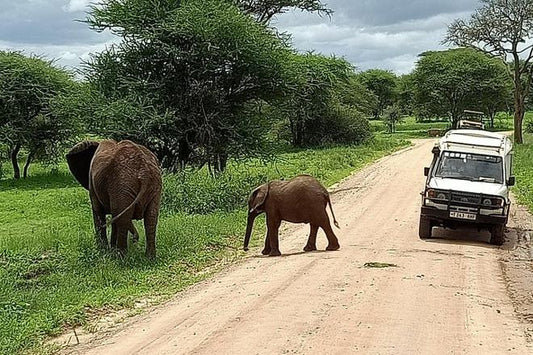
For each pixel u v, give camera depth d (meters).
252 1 32.50
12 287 11.01
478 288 10.55
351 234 16.33
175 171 25.73
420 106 77.75
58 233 15.99
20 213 22.92
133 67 26.36
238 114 27.42
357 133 56.47
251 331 8.03
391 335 7.84
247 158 27.80
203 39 24.58
